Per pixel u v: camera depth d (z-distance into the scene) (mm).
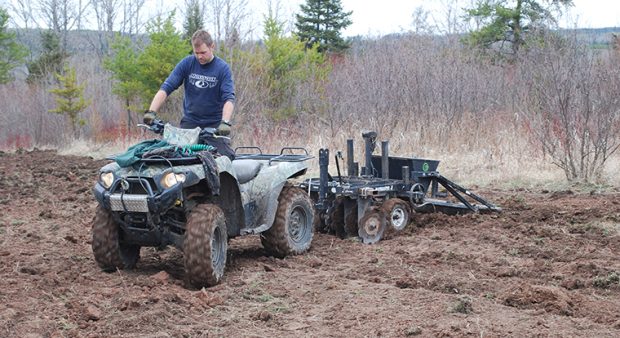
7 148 25750
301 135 17062
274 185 7898
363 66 18156
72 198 12453
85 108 26359
